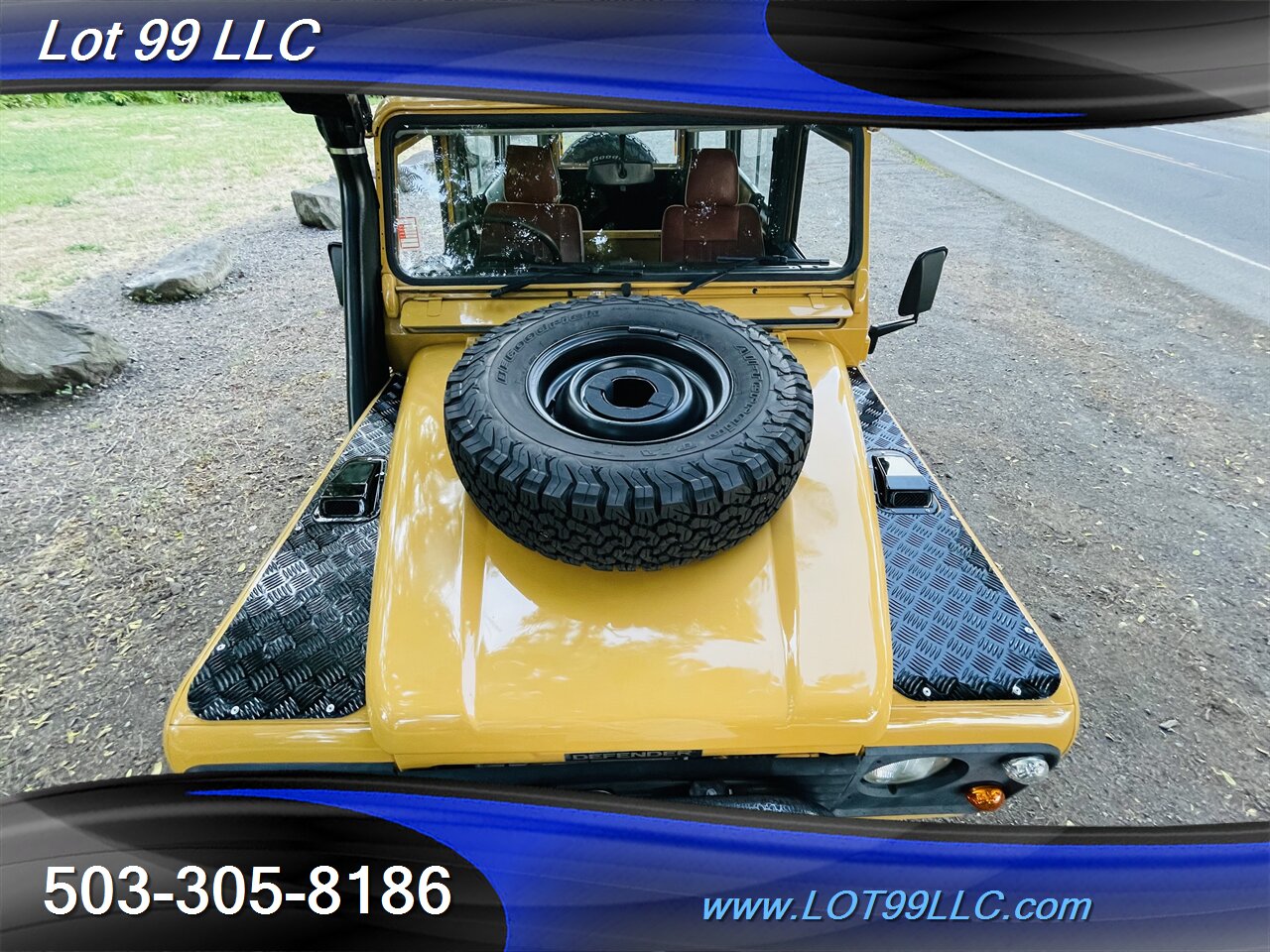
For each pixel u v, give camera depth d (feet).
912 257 27.22
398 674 5.68
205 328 21.36
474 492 5.91
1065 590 12.12
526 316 7.03
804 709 5.65
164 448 15.67
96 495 14.23
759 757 6.14
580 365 6.64
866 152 8.19
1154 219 33.01
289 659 6.23
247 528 13.28
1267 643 11.19
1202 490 14.70
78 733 9.65
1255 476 15.15
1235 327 22.21
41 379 17.37
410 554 6.26
